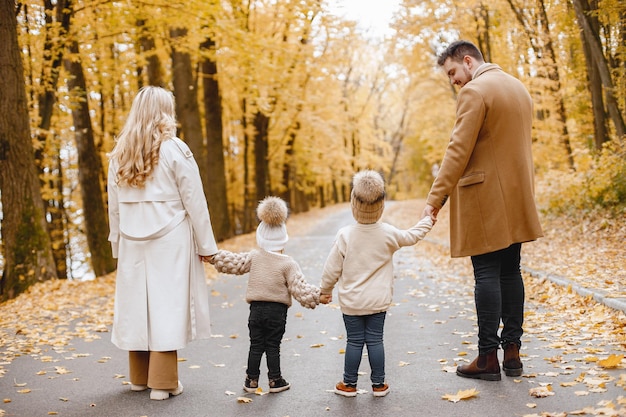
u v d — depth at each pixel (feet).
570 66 52.06
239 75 51.16
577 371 12.53
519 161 12.55
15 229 31.63
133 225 12.78
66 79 46.32
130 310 12.70
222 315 23.39
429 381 12.85
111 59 55.01
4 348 18.28
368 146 154.51
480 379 12.55
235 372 14.79
